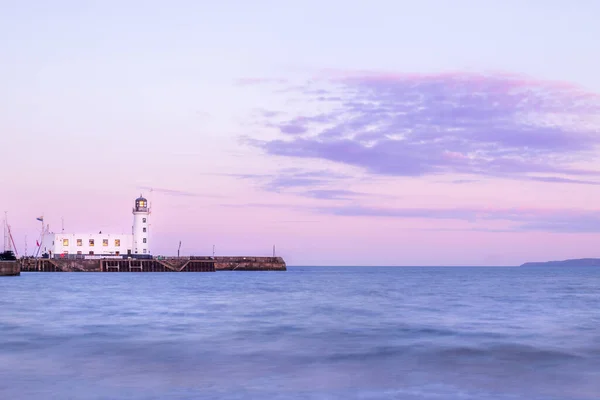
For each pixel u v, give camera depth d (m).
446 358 33.88
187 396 24.45
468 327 47.62
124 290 98.56
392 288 115.50
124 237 191.62
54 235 187.00
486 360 33.28
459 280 174.62
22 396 24.39
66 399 23.89
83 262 184.25
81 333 43.38
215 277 176.12
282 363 32.16
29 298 77.75
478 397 24.62
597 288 115.50
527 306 68.62
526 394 25.23
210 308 64.62
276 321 51.84
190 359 33.19
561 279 185.50
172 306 66.88
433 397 24.59
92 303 70.00
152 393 24.95
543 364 32.12
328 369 30.56
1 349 36.31
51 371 29.61
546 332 44.53
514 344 38.66
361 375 29.03
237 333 43.88
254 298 81.56
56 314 56.94
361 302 74.75
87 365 31.27
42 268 184.25
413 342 39.59
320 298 82.38
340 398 24.31
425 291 103.56
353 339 41.03
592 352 35.72
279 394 24.91
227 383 26.98
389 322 51.19
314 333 44.06
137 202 192.38
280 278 178.88
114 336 41.94
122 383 26.86
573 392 25.61
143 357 33.72
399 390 25.80
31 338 40.81
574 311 61.91
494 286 126.19
